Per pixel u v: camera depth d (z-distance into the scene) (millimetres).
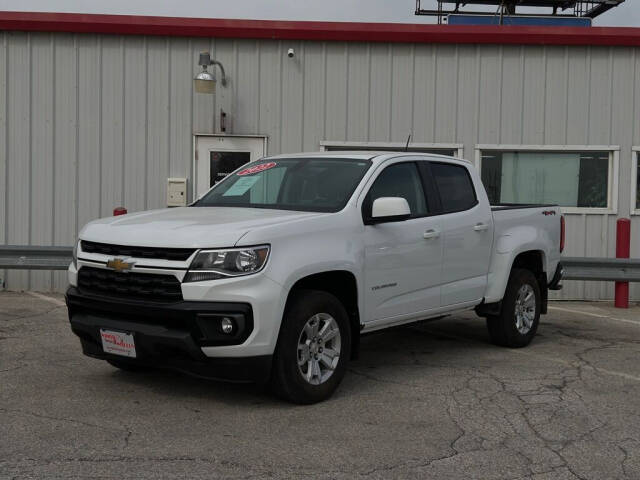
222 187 6840
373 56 11312
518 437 4793
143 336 5066
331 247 5535
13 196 11195
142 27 11016
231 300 4949
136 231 5277
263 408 5328
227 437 4688
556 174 11555
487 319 7680
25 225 11227
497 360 7086
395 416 5207
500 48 11320
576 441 4734
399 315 6250
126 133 11219
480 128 11398
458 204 7008
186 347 4953
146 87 11195
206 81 10570
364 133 11375
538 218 7984
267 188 6465
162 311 5000
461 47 11328
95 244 5453
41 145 11172
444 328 8852
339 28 11133
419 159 6789
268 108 11289
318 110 11328
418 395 5770
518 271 7680
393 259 6125
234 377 5090
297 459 4324
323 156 6676
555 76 11359
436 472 4160
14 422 4895
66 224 11250
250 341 4977
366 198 6023
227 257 4984
